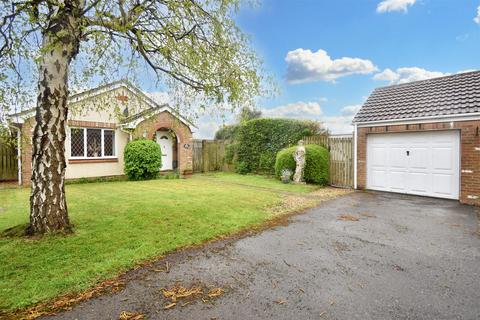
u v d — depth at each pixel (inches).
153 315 98.3
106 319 95.3
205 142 668.1
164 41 186.1
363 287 120.3
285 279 127.2
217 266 139.9
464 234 195.0
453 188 320.5
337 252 160.7
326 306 105.8
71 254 146.0
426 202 309.9
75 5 164.1
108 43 177.0
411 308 104.9
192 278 126.7
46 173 172.9
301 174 445.1
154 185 425.7
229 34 197.9
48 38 161.9
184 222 211.8
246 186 419.8
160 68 218.4
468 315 100.5
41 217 173.5
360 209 273.7
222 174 608.1
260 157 581.9
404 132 359.9
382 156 384.2
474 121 296.2
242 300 109.3
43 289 111.7
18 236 169.6
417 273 134.1
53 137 173.0
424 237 188.5
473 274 133.1
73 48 175.3
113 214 231.3
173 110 244.4
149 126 524.7
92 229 189.0
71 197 311.3
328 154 445.4
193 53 194.5
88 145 481.7
